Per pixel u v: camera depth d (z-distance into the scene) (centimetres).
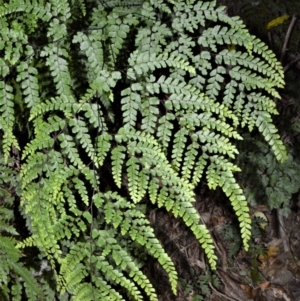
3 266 196
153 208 375
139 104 150
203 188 416
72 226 168
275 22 314
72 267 150
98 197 148
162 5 160
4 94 146
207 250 143
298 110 395
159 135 147
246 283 384
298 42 368
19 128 225
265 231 414
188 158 146
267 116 150
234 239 403
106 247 151
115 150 145
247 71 151
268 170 384
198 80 156
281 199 384
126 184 287
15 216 239
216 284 378
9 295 236
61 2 155
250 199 392
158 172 144
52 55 150
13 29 164
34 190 150
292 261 401
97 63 155
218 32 153
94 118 146
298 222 421
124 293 276
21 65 147
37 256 245
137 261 269
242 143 369
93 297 153
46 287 240
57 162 148
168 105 146
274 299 377
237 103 153
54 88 198
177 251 386
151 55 145
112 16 163
